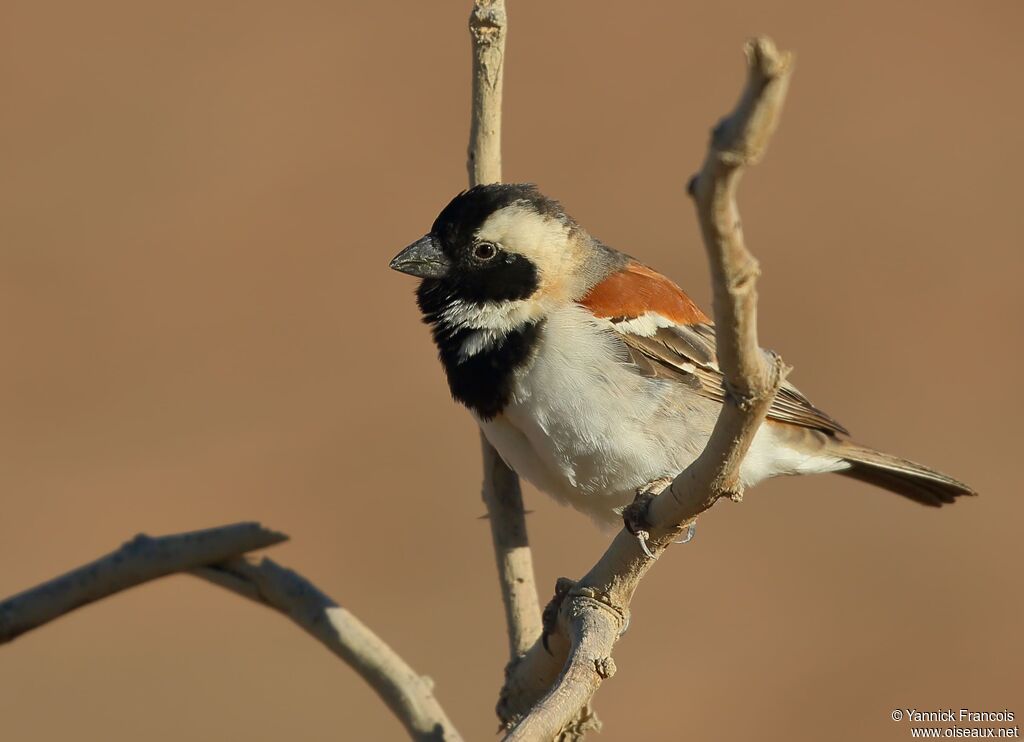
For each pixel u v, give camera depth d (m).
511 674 8.61
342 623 8.55
